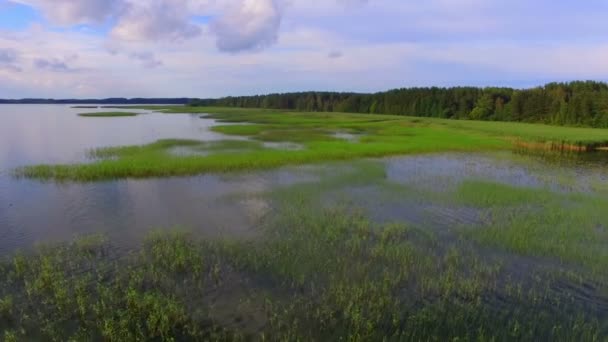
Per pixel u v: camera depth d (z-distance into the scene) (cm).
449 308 950
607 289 1056
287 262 1177
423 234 1452
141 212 1695
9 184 2161
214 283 1055
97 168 2388
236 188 2116
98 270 1123
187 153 3206
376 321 891
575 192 2162
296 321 882
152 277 1078
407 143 4056
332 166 2761
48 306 934
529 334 855
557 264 1208
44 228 1493
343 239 1389
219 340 824
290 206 1789
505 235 1430
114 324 855
